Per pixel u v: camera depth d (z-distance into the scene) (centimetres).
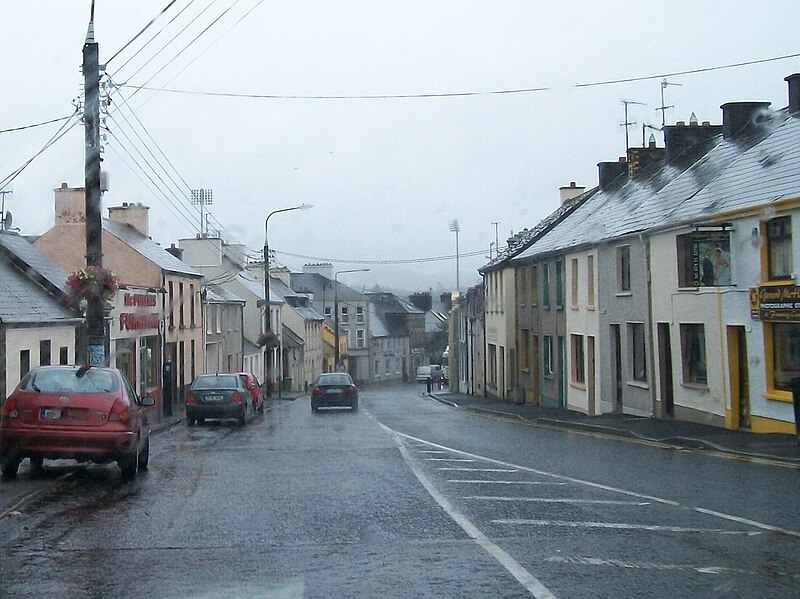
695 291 2327
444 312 13312
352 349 9662
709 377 2273
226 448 1922
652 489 1238
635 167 3675
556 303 3706
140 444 1405
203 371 4738
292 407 4344
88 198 1870
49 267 2911
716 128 3359
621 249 2886
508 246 5341
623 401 2867
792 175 2002
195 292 4597
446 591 691
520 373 4406
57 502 1133
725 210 2134
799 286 1862
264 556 818
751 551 832
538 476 1382
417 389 8231
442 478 1354
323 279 9819
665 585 708
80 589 707
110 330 3109
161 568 774
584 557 807
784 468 1484
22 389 1330
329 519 1002
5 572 762
